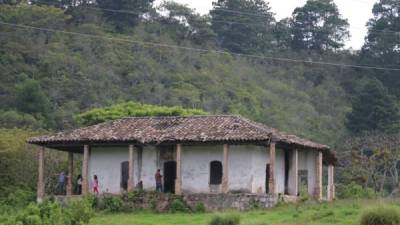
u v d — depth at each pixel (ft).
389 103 343.05
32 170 209.15
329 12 488.85
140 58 398.42
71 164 184.14
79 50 392.47
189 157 172.76
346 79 433.07
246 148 168.86
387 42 436.35
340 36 484.74
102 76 370.73
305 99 406.62
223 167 164.14
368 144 262.67
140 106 265.95
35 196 185.57
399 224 115.44
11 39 370.53
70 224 124.16
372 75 426.92
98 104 346.74
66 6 443.73
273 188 159.74
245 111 368.89
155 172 174.70
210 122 173.06
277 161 177.58
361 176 243.81
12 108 315.99
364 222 117.39
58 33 399.03
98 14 438.40
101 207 161.99
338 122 379.14
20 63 357.61
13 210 162.61
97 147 179.63
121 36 419.33
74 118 296.71
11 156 207.21
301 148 176.96
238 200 157.28
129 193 163.22
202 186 171.01
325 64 446.19
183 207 158.92
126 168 177.37
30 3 436.76
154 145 169.27
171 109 261.03
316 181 181.16
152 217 149.28
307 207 148.25
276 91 407.85
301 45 481.05
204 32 449.06
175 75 390.83
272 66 444.14
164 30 443.73
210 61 419.74
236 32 462.19
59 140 172.14
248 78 414.41
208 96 377.91
